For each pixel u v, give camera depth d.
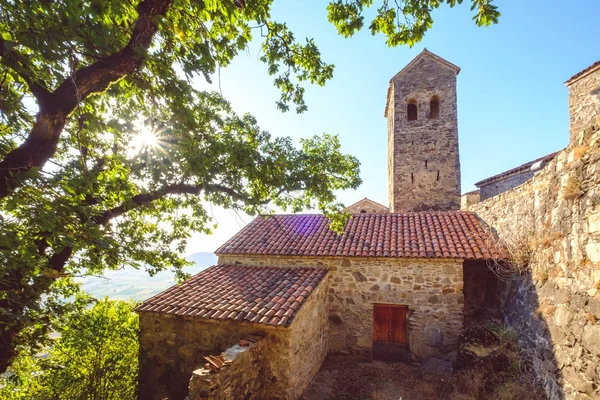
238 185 6.24
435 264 8.23
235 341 6.61
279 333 6.26
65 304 5.16
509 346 6.47
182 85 3.90
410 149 16.44
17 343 3.86
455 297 8.00
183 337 7.05
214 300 7.37
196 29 3.96
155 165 5.21
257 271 9.03
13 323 3.14
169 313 7.05
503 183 15.12
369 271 8.66
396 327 8.48
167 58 3.93
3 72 3.50
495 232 8.59
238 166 6.03
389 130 19.33
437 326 8.04
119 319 8.45
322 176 6.74
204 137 5.74
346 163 7.14
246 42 4.06
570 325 4.45
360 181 7.32
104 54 3.55
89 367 7.36
